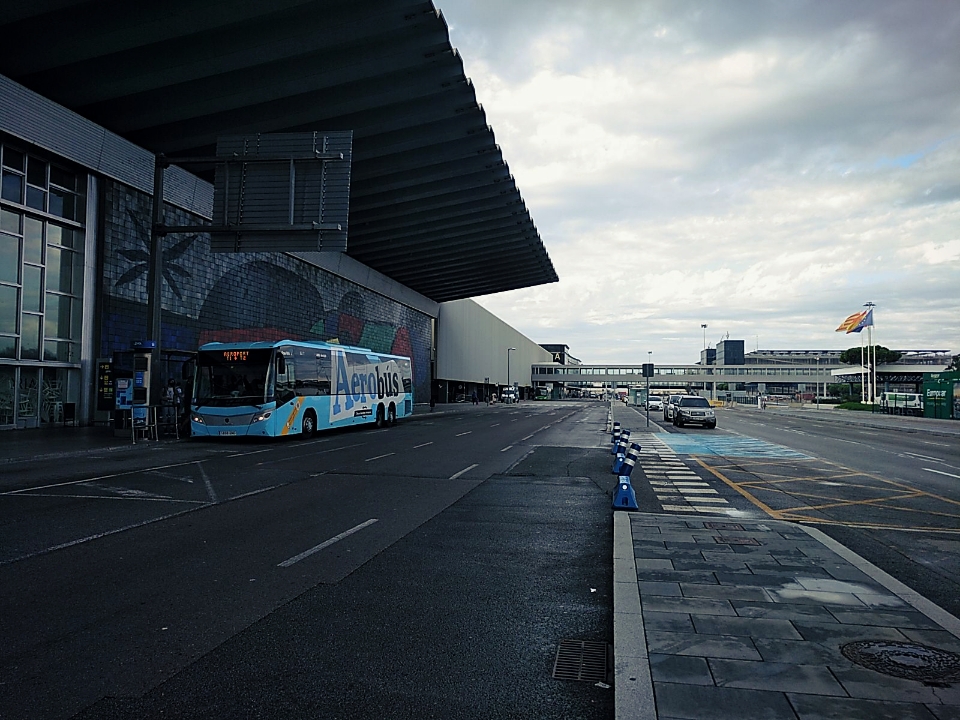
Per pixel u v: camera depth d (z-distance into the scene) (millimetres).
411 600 5648
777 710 3500
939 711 3494
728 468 16047
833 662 4102
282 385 21703
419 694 3883
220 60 21047
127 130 25078
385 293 54688
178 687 3945
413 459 17203
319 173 19578
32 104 21500
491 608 5457
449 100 25875
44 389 24016
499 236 44250
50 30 19344
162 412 23000
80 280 25000
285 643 4652
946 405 49031
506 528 8656
